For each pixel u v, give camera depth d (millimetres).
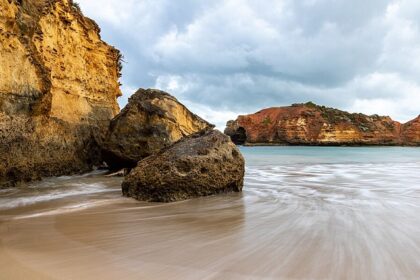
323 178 15000
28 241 5383
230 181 10094
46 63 16609
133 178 9516
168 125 17656
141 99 18469
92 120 20781
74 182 13688
